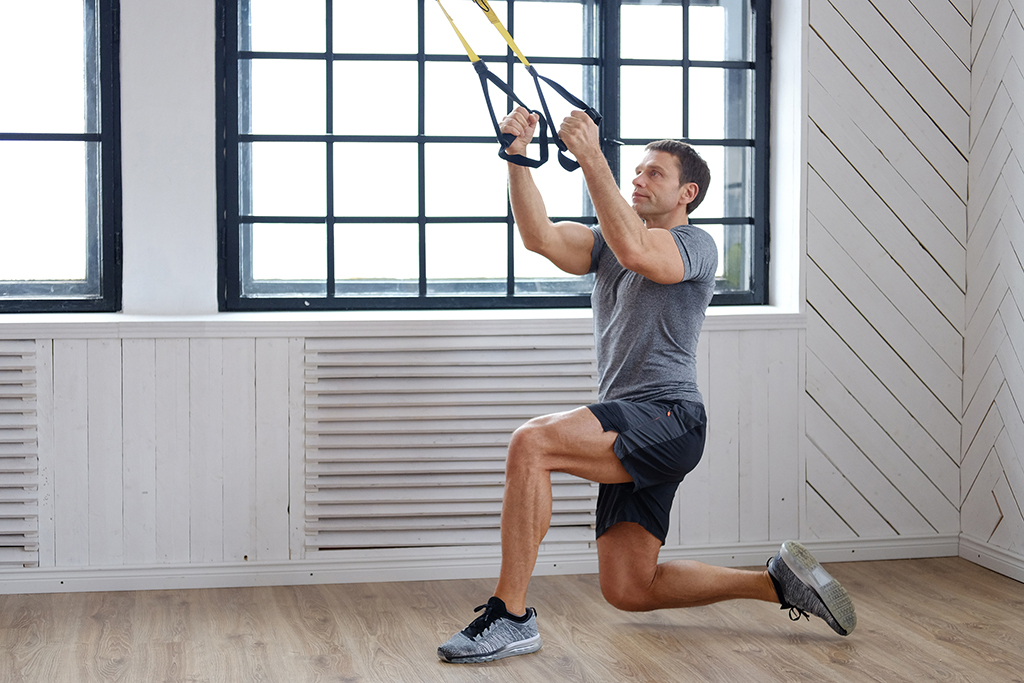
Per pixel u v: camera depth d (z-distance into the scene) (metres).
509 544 2.20
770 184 3.19
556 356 2.86
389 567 2.85
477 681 2.09
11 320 2.68
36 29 2.87
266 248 3.00
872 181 3.01
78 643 2.32
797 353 2.99
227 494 2.76
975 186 3.02
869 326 3.03
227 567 2.77
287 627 2.45
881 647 2.30
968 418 3.08
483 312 3.01
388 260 3.06
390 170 3.04
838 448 3.03
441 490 2.85
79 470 2.70
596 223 3.16
